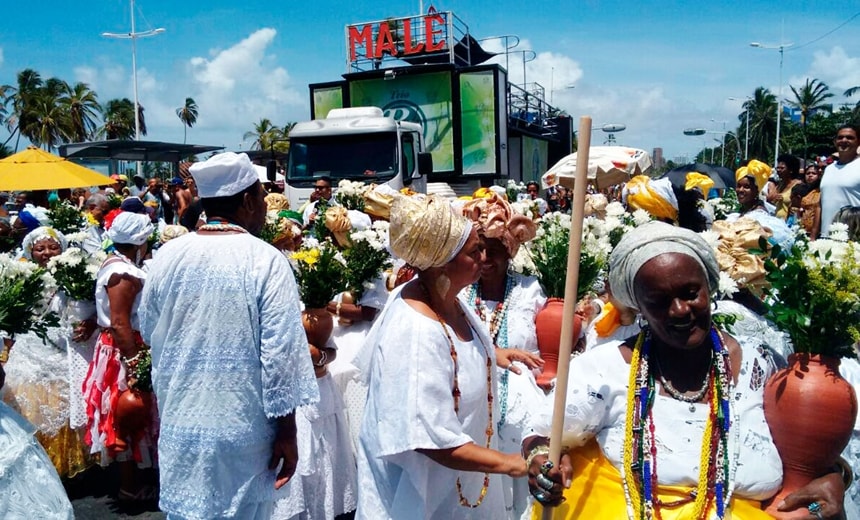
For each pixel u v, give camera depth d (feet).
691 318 6.61
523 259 12.25
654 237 6.88
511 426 10.61
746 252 10.58
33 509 10.89
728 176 44.52
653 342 7.25
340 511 14.51
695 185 23.36
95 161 61.72
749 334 9.13
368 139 41.47
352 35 60.08
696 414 6.94
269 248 9.71
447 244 7.58
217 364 9.08
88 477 18.37
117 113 228.63
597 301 12.70
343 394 14.85
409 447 7.34
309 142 42.24
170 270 9.42
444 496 8.04
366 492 7.93
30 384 16.72
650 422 7.01
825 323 6.95
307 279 13.30
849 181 19.95
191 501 9.07
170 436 9.20
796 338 7.15
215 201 9.74
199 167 9.61
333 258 13.53
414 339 7.58
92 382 16.14
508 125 59.36
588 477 7.45
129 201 28.91
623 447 7.11
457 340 7.95
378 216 20.48
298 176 42.04
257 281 9.34
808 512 6.79
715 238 10.82
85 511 16.43
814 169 31.73
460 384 7.84
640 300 6.86
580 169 6.63
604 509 7.24
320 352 13.57
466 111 52.80
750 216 13.01
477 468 7.45
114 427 15.88
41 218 30.37
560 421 6.87
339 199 23.62
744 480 6.77
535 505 7.64
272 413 9.24
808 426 6.73
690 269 6.62
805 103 244.83
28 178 38.11
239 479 9.26
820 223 20.95
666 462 6.91
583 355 7.60
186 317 9.21
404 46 59.06
